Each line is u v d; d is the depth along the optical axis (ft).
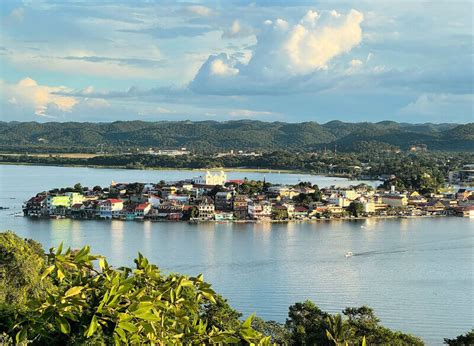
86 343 65.51
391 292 396.37
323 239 645.51
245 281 425.28
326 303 368.27
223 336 72.74
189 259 508.94
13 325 70.08
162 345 68.44
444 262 509.76
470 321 334.85
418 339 269.03
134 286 72.02
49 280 170.09
